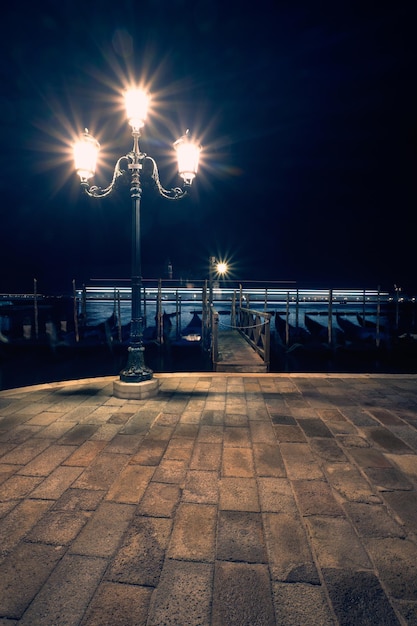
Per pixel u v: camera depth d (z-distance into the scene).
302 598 1.94
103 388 6.71
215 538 2.44
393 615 1.83
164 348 23.97
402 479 3.25
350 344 24.77
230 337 17.73
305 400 5.88
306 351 22.61
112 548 2.34
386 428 4.58
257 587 2.01
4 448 3.95
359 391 6.43
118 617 1.82
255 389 6.61
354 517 2.68
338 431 4.47
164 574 2.11
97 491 3.04
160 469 3.45
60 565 2.19
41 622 1.79
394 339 25.91
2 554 2.29
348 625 1.78
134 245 6.11
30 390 6.55
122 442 4.12
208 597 1.95
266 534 2.48
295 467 3.48
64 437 4.28
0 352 21.92
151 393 6.06
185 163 6.03
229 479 3.25
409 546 2.37
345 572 2.13
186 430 4.52
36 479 3.25
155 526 2.57
